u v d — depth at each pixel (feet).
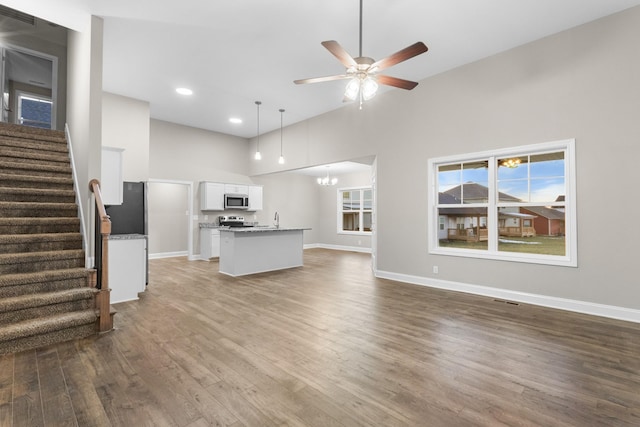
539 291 12.27
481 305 12.30
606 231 10.81
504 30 11.59
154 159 22.43
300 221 33.81
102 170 12.38
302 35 11.98
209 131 25.45
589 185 11.12
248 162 28.02
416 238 15.97
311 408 5.85
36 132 15.15
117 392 6.27
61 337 8.65
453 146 14.56
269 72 15.15
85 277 10.09
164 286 15.49
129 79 15.94
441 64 14.20
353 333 9.46
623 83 10.48
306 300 13.04
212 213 25.82
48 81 19.69
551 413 5.70
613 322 10.32
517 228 13.47
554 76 11.84
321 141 21.07
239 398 6.14
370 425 5.39
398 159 16.69
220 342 8.76
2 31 15.92
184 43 12.62
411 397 6.21
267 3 10.16
